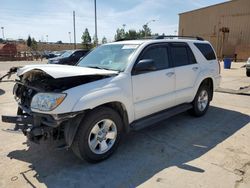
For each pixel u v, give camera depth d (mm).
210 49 6141
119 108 3947
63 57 17531
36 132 3279
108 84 3639
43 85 3592
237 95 8289
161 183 3121
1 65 26594
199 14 39500
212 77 5949
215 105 6945
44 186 3074
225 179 3193
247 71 13805
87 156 3498
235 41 34938
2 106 6871
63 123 3354
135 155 3877
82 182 3168
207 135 4695
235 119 5652
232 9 34750
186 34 42500
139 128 4062
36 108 3320
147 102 4266
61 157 3811
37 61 37094
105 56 4520
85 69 3762
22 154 3906
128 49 4344
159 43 4652
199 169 3441
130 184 3117
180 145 4242
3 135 4652
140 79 4078
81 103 3270
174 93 4871
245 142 4355
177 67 4918
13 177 3264
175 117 5773
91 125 3453
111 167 3523
